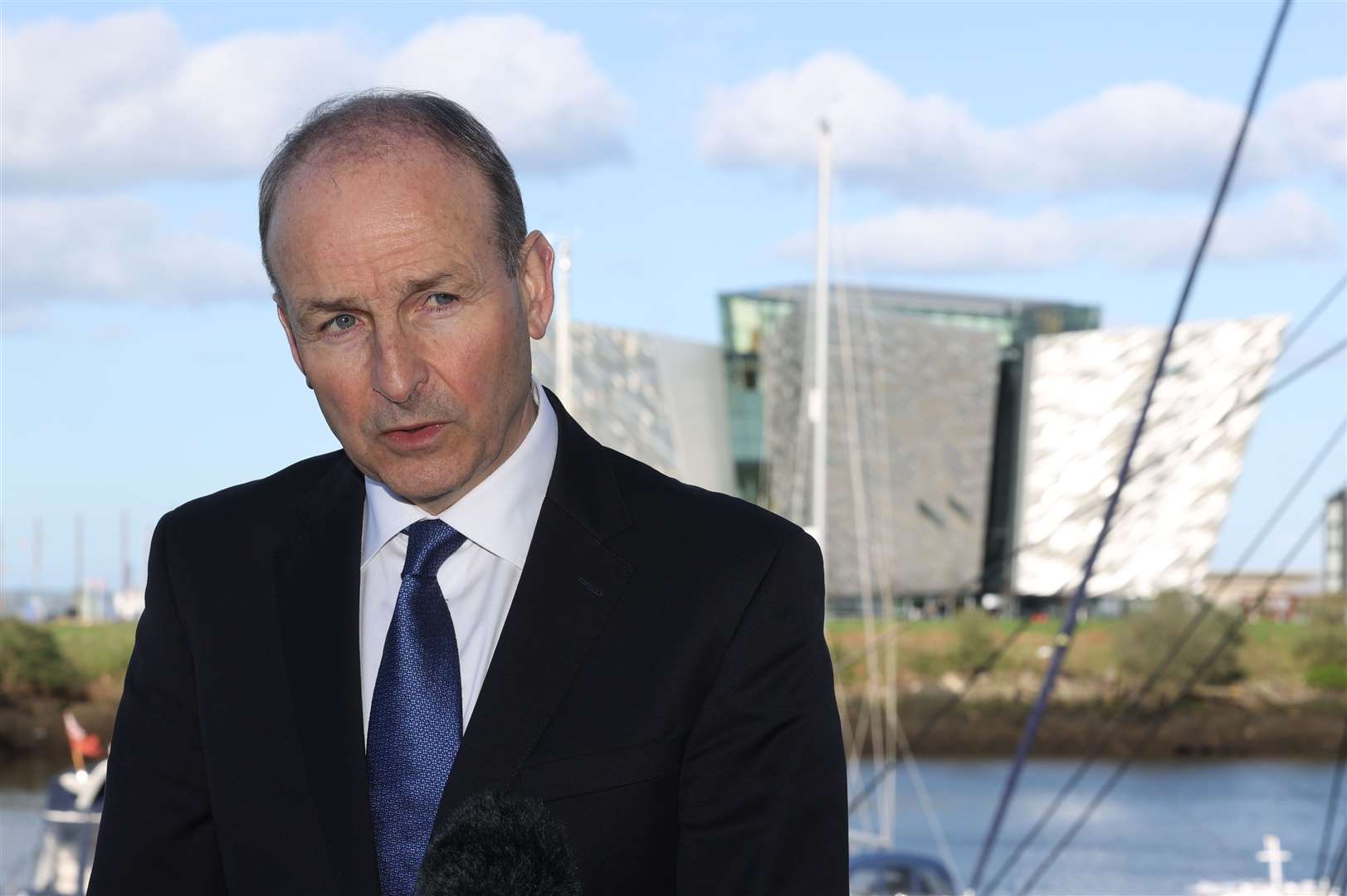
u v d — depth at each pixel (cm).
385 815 137
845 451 5700
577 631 141
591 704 139
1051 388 6425
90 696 4991
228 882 144
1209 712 5378
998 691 5400
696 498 150
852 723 4316
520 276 138
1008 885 2600
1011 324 6688
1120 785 4347
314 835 138
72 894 1079
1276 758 5169
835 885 143
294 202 129
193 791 151
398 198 127
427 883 97
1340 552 6488
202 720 148
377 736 139
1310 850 3023
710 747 142
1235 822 3475
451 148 131
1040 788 4238
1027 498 6366
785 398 5812
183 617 152
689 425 6138
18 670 4947
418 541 144
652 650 141
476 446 135
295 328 134
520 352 138
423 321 130
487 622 143
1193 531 6069
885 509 5794
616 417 5853
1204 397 6012
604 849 137
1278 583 6669
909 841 3103
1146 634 5500
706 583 143
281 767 141
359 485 152
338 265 127
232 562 152
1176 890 2548
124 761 153
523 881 96
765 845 140
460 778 134
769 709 142
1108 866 2822
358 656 143
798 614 145
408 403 130
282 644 145
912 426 5962
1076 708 5369
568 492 146
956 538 6069
